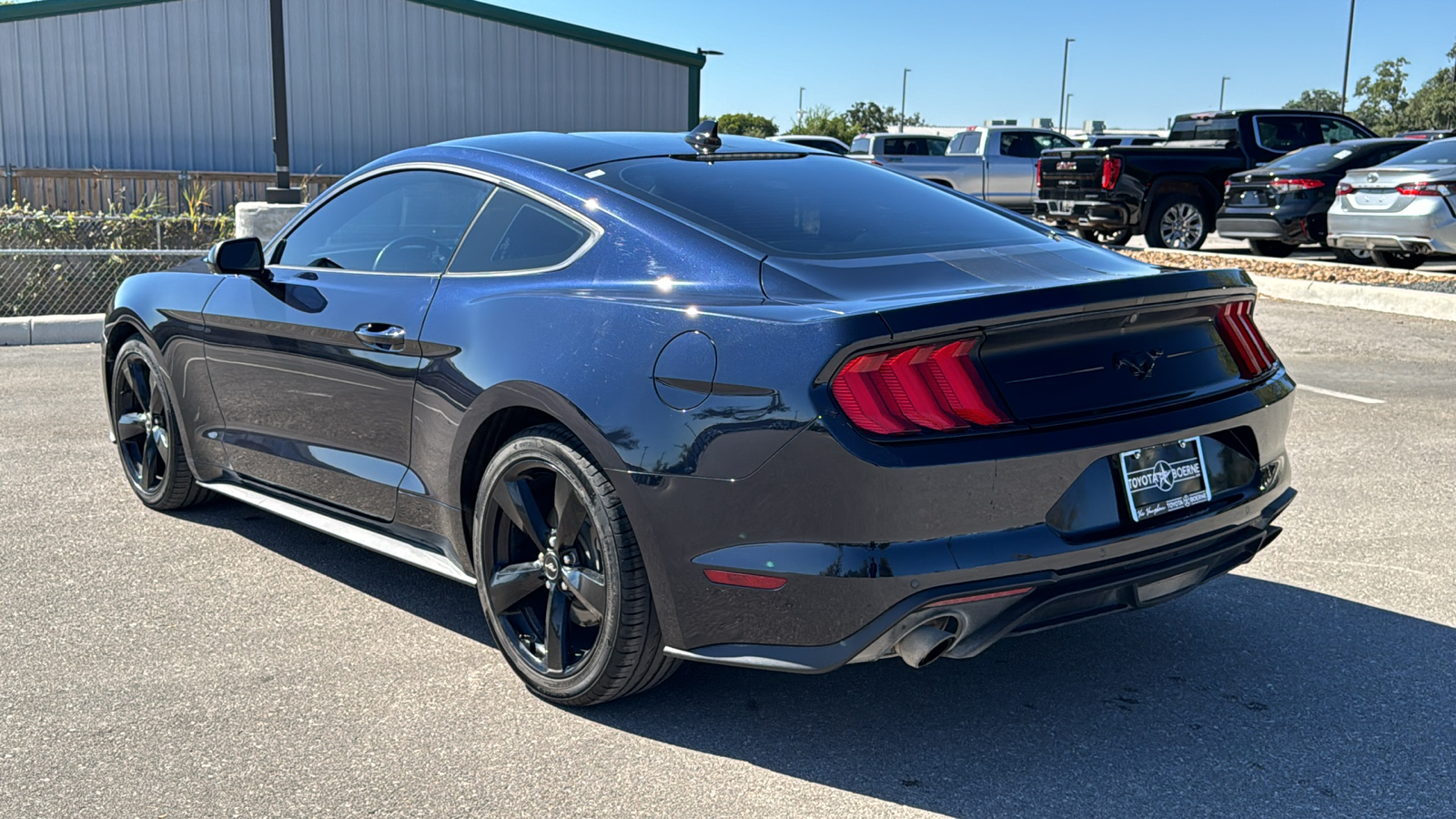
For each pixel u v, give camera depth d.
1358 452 5.85
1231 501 3.07
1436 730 3.04
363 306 3.74
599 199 3.36
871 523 2.61
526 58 22.70
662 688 3.32
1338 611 3.84
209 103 20.98
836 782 2.81
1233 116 16.48
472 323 3.35
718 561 2.79
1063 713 3.16
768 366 2.69
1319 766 2.86
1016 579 2.68
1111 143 28.75
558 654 3.17
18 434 6.29
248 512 4.98
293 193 13.20
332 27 21.47
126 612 3.85
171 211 19.12
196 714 3.14
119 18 20.33
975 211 3.70
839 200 3.53
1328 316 10.37
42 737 3.02
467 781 2.81
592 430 2.94
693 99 24.08
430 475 3.52
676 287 3.05
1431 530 4.66
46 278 10.91
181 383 4.62
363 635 3.69
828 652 2.72
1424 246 12.15
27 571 4.23
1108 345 2.87
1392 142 14.17
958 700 3.24
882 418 2.60
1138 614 3.83
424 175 3.87
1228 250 16.16
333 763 2.89
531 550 3.34
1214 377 3.07
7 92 20.00
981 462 2.63
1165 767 2.86
